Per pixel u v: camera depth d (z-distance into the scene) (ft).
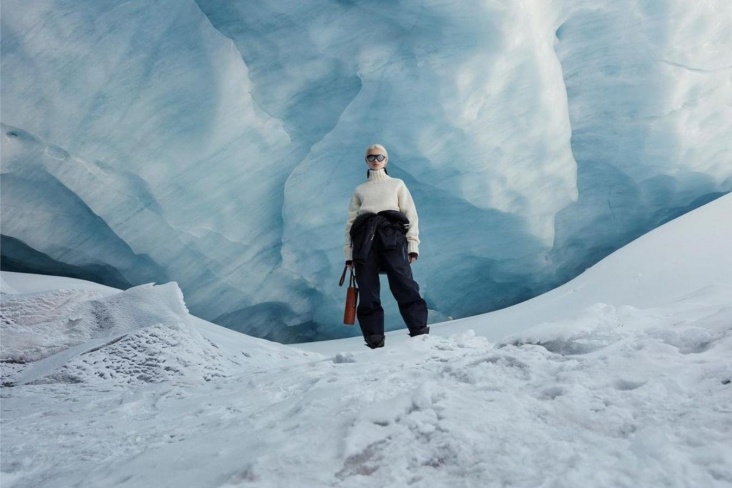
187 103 24.49
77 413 8.64
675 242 22.88
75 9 22.81
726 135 30.91
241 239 27.17
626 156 30.55
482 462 3.59
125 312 15.81
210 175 25.68
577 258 33.24
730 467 3.09
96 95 23.48
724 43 29.60
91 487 4.23
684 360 5.03
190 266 26.94
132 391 10.36
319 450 3.97
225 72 24.47
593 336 6.75
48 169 23.47
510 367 5.75
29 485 4.83
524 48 25.88
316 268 28.58
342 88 26.40
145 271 27.04
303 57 25.54
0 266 26.61
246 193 26.66
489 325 22.21
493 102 26.43
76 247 25.55
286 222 27.22
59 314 15.83
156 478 4.09
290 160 26.94
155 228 25.59
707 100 29.96
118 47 23.48
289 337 31.24
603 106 29.96
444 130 26.37
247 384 8.95
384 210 11.20
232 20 25.05
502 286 32.81
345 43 25.52
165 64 24.07
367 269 10.97
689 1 28.40
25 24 22.25
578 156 31.07
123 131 24.00
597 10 28.30
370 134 26.61
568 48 29.30
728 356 4.99
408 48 25.62
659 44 28.73
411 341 9.53
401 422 4.25
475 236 29.86
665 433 3.58
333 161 26.96
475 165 27.32
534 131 27.32
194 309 27.86
